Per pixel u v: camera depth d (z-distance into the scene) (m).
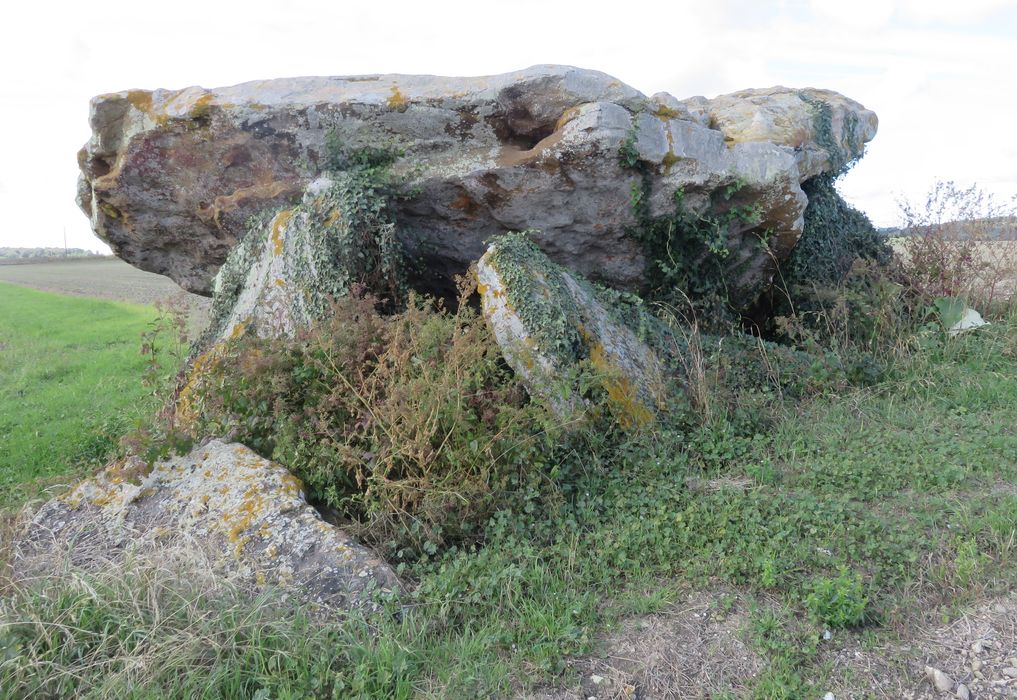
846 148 10.27
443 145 7.85
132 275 42.88
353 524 4.92
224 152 7.98
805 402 6.96
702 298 8.77
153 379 6.64
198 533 4.68
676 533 4.66
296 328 6.07
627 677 3.60
